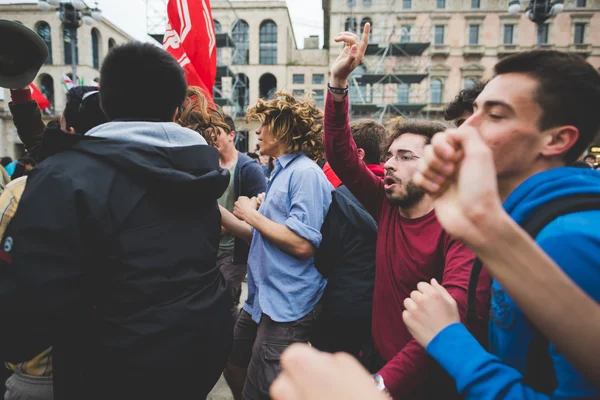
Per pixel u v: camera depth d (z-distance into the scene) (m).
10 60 1.60
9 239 0.83
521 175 0.65
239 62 28.03
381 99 24.84
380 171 1.90
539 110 0.61
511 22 24.95
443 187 0.48
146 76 1.08
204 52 2.77
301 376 0.34
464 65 25.17
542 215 0.57
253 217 1.61
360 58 1.33
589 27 24.66
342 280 1.57
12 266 0.81
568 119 0.61
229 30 27.62
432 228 1.19
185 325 1.02
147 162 0.99
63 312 0.87
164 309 1.00
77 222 0.87
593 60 24.81
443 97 25.47
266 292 1.68
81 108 1.33
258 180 2.38
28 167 5.52
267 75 29.28
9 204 1.00
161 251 1.01
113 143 0.98
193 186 1.06
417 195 1.23
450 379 0.91
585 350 0.43
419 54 24.12
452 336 0.64
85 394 0.98
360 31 25.06
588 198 0.55
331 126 1.43
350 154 1.45
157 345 0.98
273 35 28.11
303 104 1.79
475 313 0.78
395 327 1.22
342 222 1.61
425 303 0.70
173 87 1.14
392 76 23.11
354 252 1.57
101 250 0.93
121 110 1.10
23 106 1.84
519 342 0.62
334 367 0.35
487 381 0.56
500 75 0.66
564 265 0.51
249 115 1.87
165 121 1.17
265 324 1.69
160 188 1.02
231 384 2.04
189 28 2.73
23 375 1.14
